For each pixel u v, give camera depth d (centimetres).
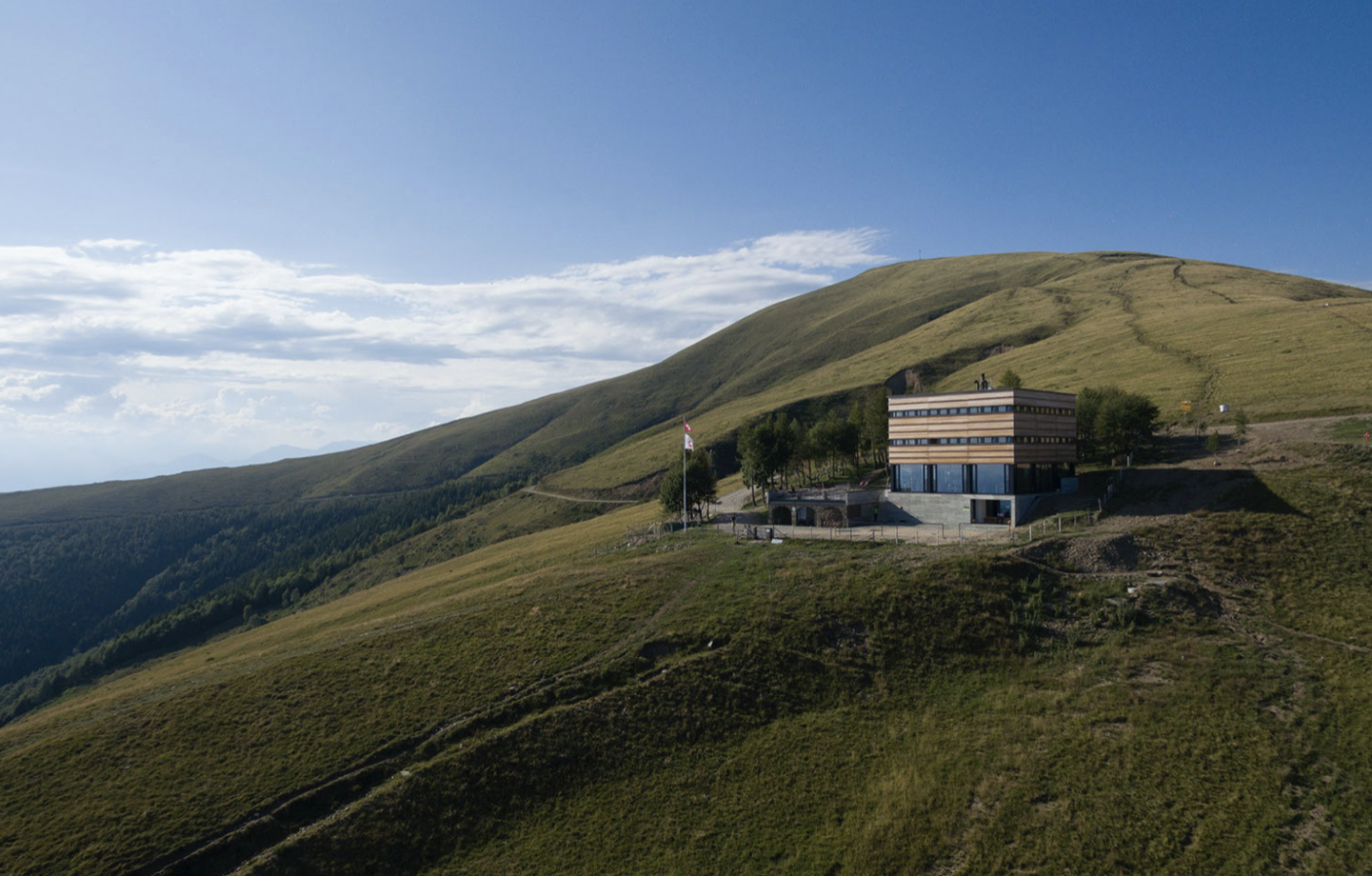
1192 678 4362
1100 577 5422
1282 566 5362
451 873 3544
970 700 4466
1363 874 3148
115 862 3522
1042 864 3362
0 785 4166
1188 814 3519
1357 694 4084
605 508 17975
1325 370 9706
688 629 5100
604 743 4206
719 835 3691
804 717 4416
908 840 3556
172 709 4769
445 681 4775
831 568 5797
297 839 3609
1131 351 14038
